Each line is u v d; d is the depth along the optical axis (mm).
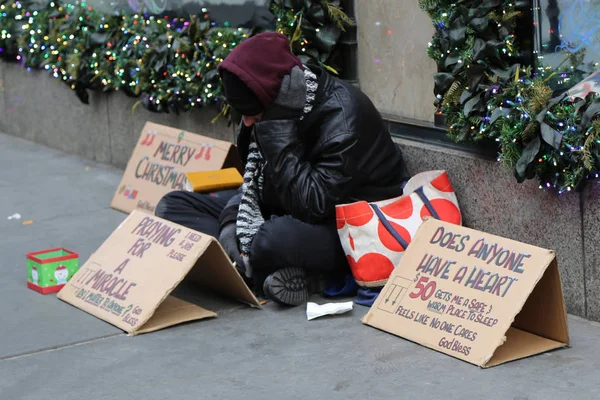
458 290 6113
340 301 7070
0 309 7121
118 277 6965
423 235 6527
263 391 5602
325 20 8344
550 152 6258
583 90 6297
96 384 5816
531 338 6086
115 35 11031
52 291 7441
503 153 6504
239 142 7508
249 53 6648
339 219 6863
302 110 6816
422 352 6012
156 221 7148
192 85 9516
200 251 6605
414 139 7816
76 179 11133
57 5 12344
